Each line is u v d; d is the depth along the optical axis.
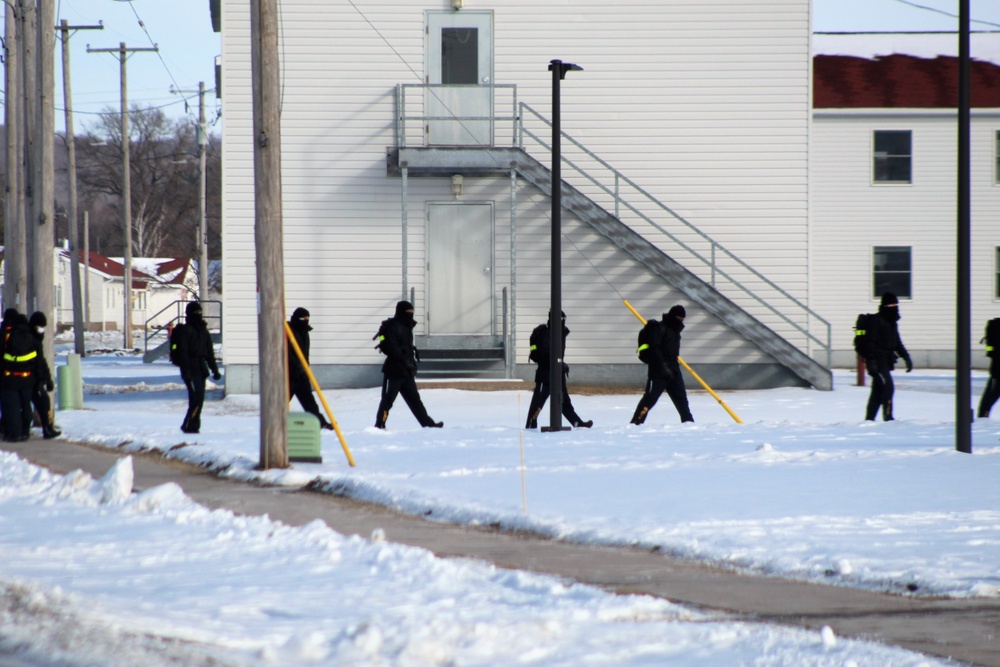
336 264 91.94
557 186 58.44
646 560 28.67
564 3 92.69
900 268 121.38
